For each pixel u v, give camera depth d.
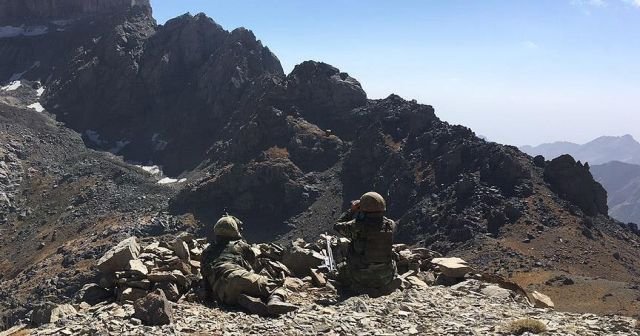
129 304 18.33
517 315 18.88
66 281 138.50
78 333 15.74
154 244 24.17
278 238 178.12
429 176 173.75
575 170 158.12
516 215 142.00
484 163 164.75
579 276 105.56
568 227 136.38
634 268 120.06
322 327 16.55
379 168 190.62
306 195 192.38
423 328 16.61
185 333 15.88
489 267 118.75
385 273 21.61
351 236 21.92
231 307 19.00
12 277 161.88
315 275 22.86
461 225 143.50
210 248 20.72
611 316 19.27
